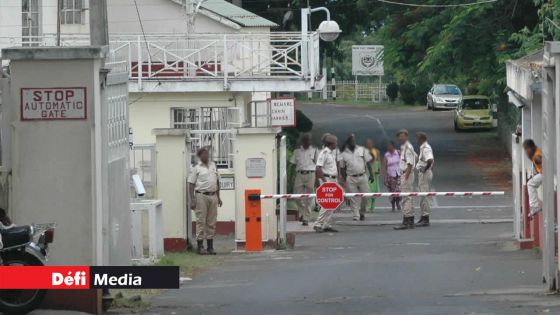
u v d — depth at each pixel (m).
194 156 43.22
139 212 28.89
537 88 26.53
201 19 54.72
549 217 20.83
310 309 19.31
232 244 36.34
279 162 36.19
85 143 18.81
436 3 64.25
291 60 46.97
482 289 21.97
